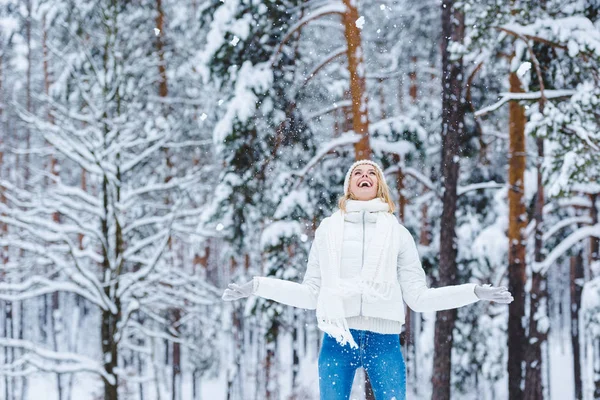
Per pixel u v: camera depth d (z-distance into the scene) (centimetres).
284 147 1498
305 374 3391
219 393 3191
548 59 1433
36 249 1592
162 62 2253
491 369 2183
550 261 1692
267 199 1551
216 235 1636
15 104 1689
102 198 1648
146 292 1709
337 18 1928
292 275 1598
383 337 335
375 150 1454
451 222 1577
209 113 1845
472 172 2034
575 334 2853
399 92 2205
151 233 2100
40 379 3378
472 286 326
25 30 2664
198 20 1700
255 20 1451
